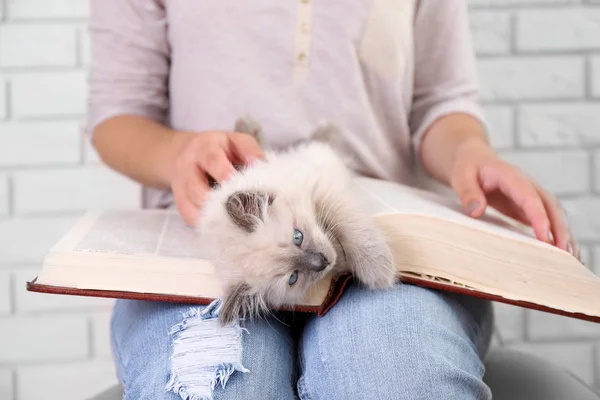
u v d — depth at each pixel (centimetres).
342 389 77
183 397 76
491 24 174
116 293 83
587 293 87
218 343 82
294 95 129
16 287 176
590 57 176
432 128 135
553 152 179
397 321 81
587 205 180
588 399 108
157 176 115
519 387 111
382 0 128
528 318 183
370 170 132
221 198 96
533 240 93
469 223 92
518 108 177
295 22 127
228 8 126
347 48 129
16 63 171
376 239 89
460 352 82
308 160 109
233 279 87
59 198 175
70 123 173
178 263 86
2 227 175
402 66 133
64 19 170
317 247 92
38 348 179
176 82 132
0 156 173
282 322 93
